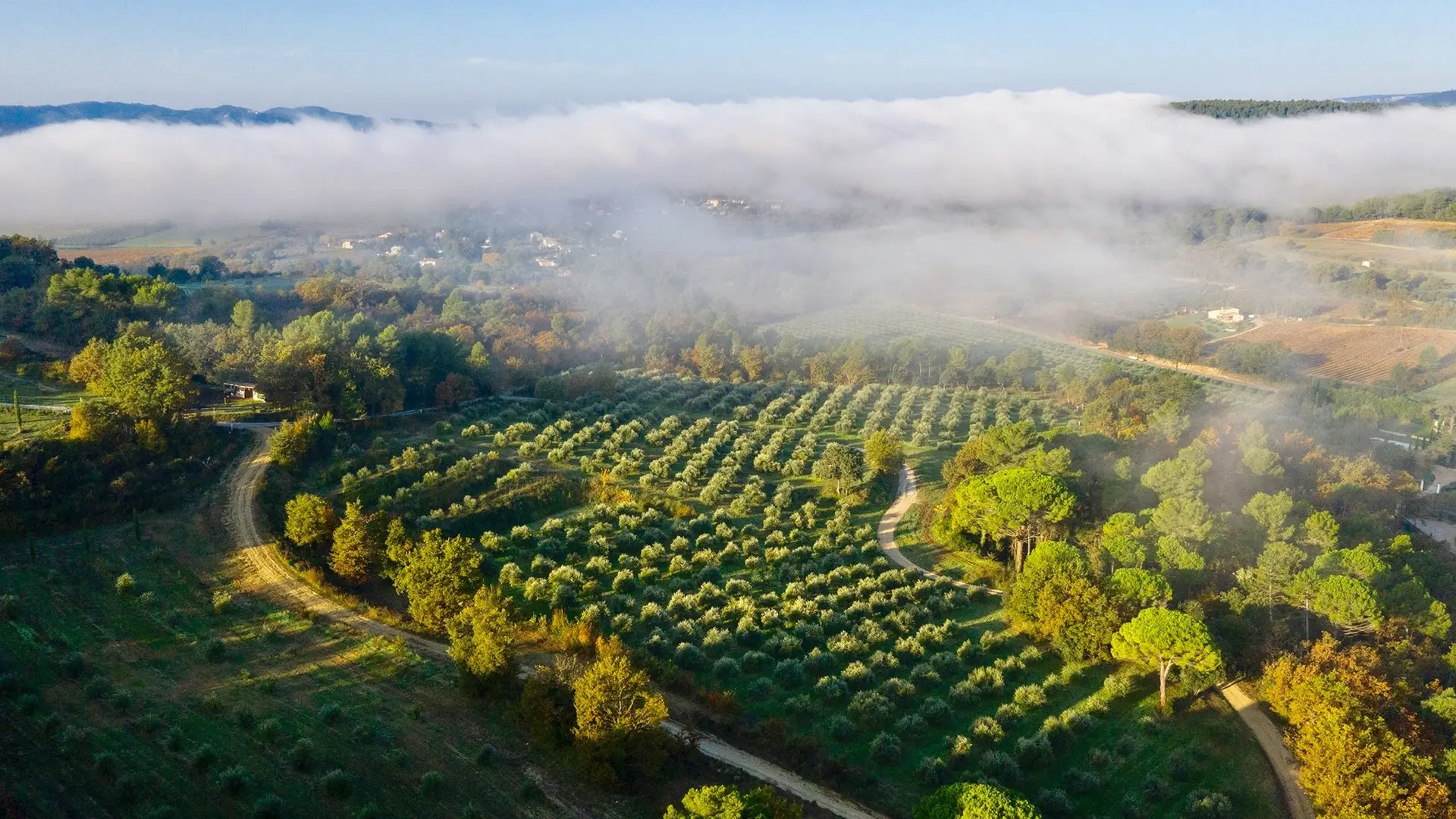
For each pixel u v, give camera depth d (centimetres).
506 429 15550
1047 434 14100
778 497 13475
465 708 7675
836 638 9388
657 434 16088
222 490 11256
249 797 6341
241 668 7950
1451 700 7369
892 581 11000
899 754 7569
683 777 7044
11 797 6072
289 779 6575
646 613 9600
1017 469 11519
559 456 14225
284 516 10875
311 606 9138
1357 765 6506
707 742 7512
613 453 15000
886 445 14775
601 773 6694
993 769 7344
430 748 7106
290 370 13775
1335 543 10162
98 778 6394
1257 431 14100
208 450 11931
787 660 8769
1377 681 7388
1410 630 8519
